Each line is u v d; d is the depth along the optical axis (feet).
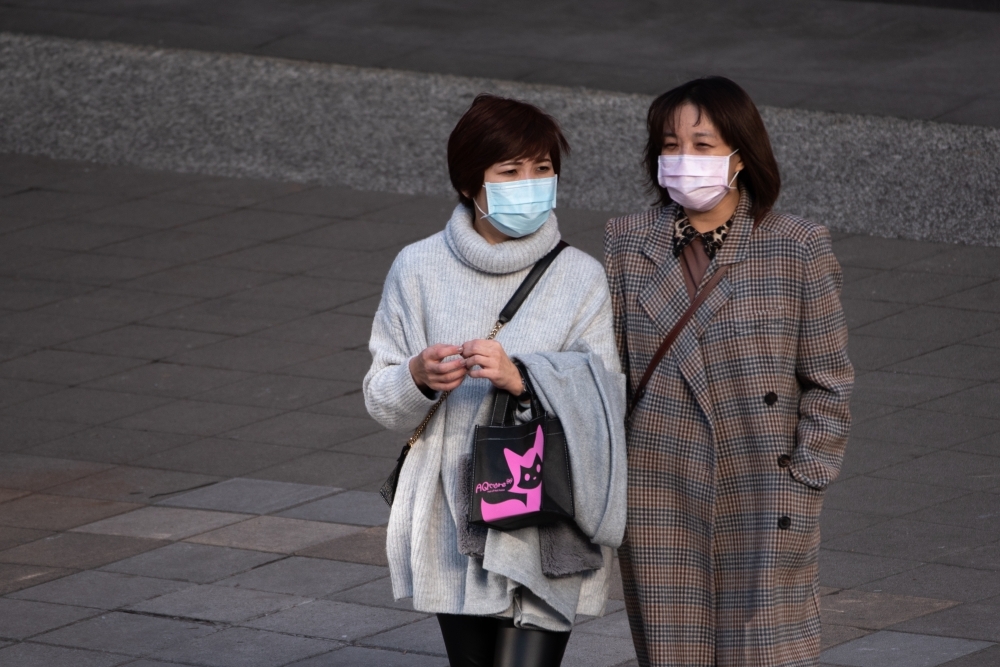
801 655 47.60
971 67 138.41
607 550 47.21
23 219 134.92
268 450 90.63
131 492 85.20
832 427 46.34
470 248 47.29
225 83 145.48
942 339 100.99
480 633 47.37
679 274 47.62
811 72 139.54
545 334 46.85
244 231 129.90
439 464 47.11
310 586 71.77
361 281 117.60
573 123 131.85
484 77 138.41
